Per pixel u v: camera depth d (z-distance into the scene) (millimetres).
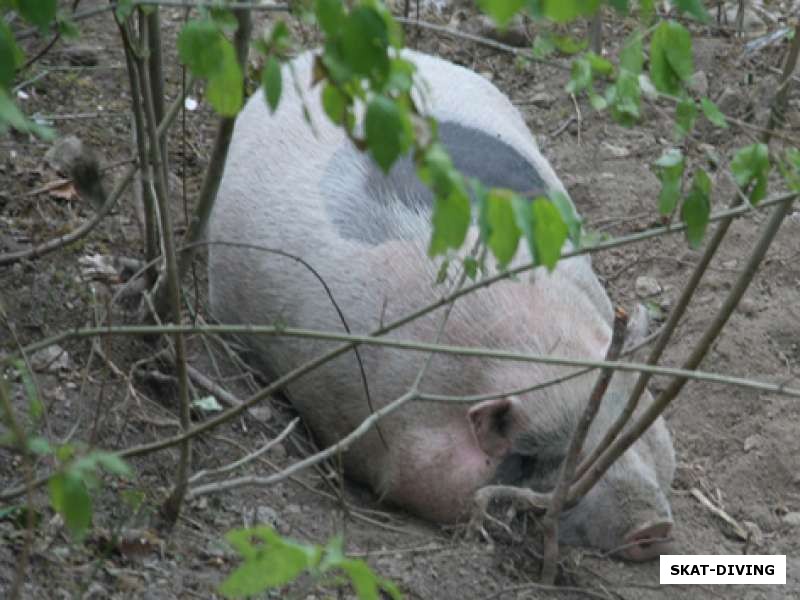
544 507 8453
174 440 6762
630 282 12195
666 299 11992
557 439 8820
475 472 9016
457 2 15406
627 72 6270
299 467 7395
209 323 10492
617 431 8141
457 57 14656
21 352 5867
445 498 9109
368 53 4215
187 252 8773
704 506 10133
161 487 8188
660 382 11148
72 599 6828
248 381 9773
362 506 9320
